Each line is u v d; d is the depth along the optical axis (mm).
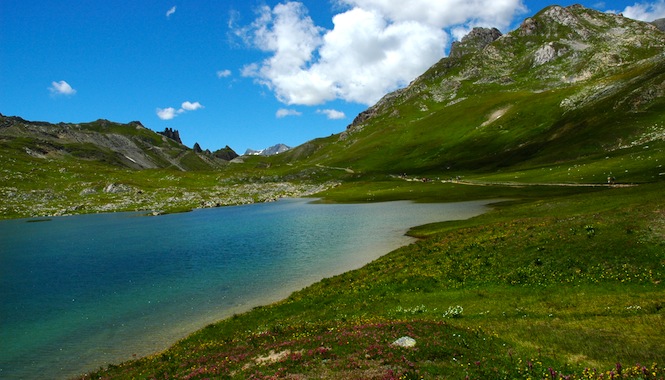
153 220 113938
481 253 36906
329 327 23891
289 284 41031
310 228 77688
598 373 13938
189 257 57750
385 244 56188
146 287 43688
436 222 69375
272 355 19281
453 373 14828
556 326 19641
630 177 86875
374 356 17016
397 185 168625
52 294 43062
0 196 161750
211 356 21297
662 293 22672
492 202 89938
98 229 98500
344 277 39656
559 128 182500
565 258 30656
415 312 26391
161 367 21484
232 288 41219
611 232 32562
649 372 13195
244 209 135625
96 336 30984
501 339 18562
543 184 107812
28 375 25203
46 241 82312
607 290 25141
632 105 150625
